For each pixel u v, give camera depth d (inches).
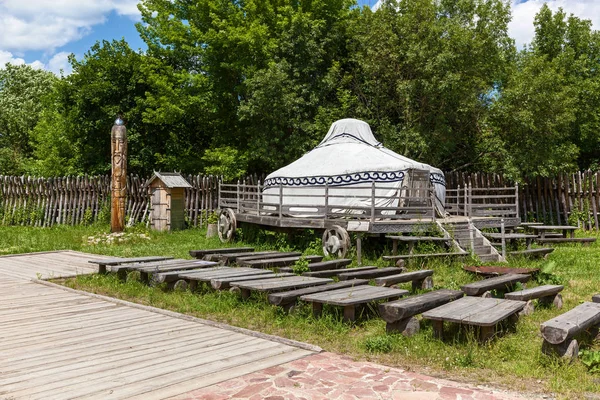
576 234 713.0
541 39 1221.7
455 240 508.7
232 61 973.8
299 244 590.2
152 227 768.9
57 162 1182.3
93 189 824.3
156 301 335.6
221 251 502.3
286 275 362.6
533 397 184.4
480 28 873.5
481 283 327.0
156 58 1016.9
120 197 716.0
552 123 811.4
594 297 288.0
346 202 612.4
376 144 691.4
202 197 821.2
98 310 311.1
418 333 256.5
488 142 883.4
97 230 749.9
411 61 836.6
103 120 936.3
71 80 956.6
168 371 203.5
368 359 225.3
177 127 1025.5
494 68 934.4
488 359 223.6
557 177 784.9
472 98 842.2
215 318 293.3
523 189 818.8
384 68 883.4
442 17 919.7
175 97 947.3
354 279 354.3
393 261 464.8
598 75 1175.0
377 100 912.9
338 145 683.4
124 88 959.6
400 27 874.1
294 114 930.1
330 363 216.7
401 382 195.2
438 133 869.8
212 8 966.4
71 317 292.8
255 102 893.2
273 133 922.1
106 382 191.3
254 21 931.3
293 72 937.5
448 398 180.4
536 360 221.1
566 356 214.8
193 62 1061.1
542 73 816.9
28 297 347.9
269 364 213.6
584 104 1093.8
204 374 200.7
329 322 274.4
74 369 205.2
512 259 497.7
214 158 908.6
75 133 989.2
